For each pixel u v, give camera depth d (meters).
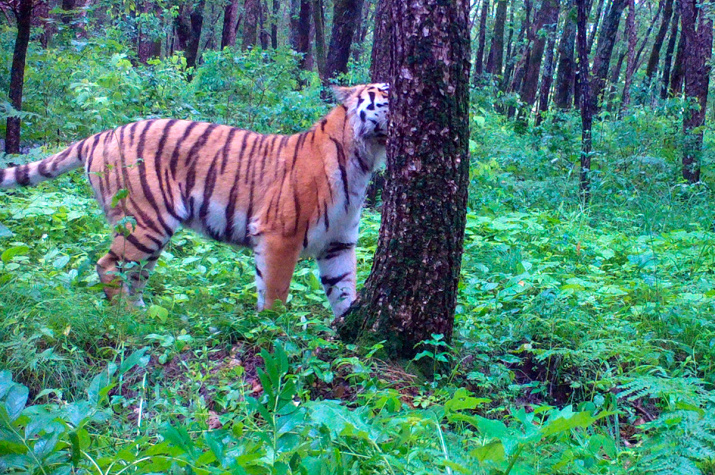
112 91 8.59
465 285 5.16
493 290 5.23
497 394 3.84
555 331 4.39
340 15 14.10
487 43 33.97
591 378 4.04
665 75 23.36
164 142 4.71
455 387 3.73
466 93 3.77
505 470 2.41
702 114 12.83
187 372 3.77
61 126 8.46
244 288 5.10
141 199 4.67
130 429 3.25
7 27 10.02
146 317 4.39
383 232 3.97
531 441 2.44
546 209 8.38
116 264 4.61
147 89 9.34
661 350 4.20
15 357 3.73
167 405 3.39
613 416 3.66
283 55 11.30
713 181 11.81
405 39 3.64
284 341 4.03
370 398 3.29
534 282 5.25
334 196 4.57
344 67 14.35
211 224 4.83
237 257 5.83
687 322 4.53
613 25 19.86
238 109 9.70
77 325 4.09
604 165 10.45
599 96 16.17
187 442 2.43
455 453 2.71
